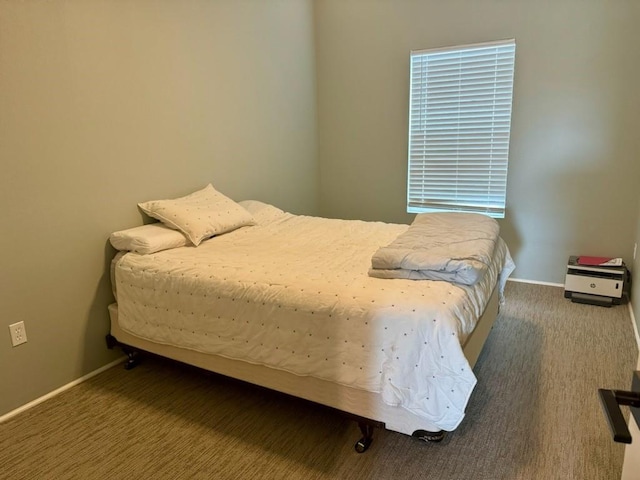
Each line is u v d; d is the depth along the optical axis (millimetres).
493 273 2438
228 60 3271
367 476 1705
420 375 1649
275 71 3760
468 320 1799
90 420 2100
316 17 4164
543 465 1727
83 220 2398
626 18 3053
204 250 2496
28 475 1766
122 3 2490
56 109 2217
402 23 3805
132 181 2652
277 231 2945
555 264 3631
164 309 2240
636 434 1104
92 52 2359
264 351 1969
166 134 2846
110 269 2537
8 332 2119
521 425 1961
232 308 2023
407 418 1710
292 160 4102
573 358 2516
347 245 2609
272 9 3643
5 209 2059
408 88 3906
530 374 2365
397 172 4145
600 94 3223
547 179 3520
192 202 2805
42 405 2225
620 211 3326
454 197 3941
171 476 1742
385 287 1876
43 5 2121
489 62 3539
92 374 2514
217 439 1946
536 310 3172
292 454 1837
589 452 1786
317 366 1849
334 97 4262
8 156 2047
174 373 2529
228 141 3355
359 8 3947
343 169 4391
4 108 2012
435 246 2193
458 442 1868
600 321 2967
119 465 1807
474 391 2223
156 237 2447
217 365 2176
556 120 3396
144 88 2668
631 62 3094
